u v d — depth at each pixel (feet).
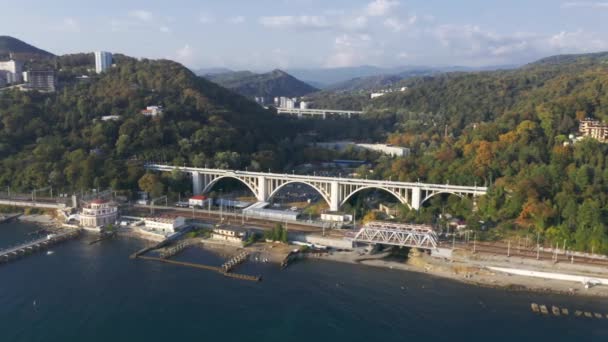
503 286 537.24
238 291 531.50
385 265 605.31
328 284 549.54
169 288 537.24
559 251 604.90
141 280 557.74
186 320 471.21
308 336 445.37
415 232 618.03
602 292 519.60
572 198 653.30
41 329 451.53
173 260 618.03
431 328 455.22
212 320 471.62
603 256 588.09
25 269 586.04
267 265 602.44
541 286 534.78
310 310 490.90
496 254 599.98
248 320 472.03
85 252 647.56
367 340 438.81
